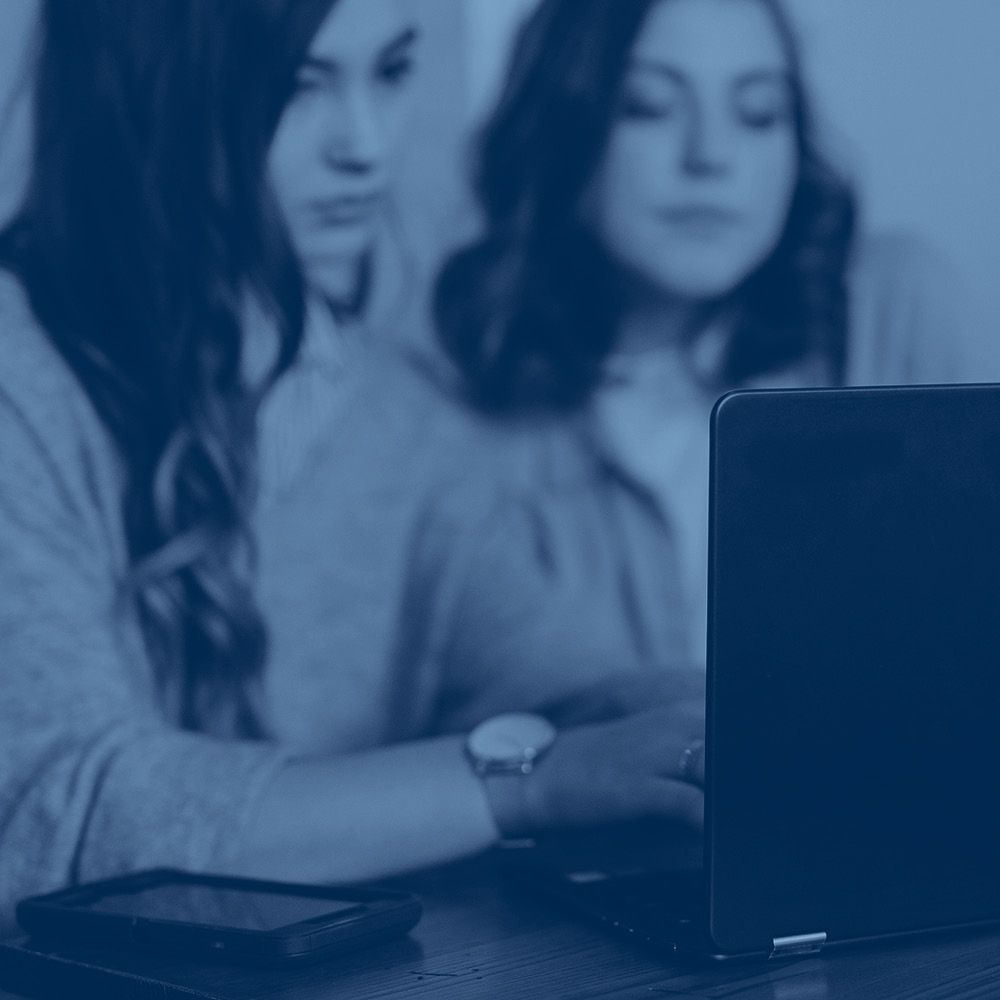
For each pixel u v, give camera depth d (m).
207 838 1.19
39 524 1.24
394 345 1.39
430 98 1.38
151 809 1.20
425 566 1.41
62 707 1.23
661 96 1.47
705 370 1.52
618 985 0.74
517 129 1.42
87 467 1.26
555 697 1.46
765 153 1.52
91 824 1.20
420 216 1.39
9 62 1.22
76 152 1.25
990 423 0.78
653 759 1.05
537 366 1.45
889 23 1.58
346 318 1.37
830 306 1.57
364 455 1.38
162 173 1.28
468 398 1.42
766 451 0.74
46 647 1.23
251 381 1.33
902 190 1.60
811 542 0.75
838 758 0.77
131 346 1.28
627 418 1.49
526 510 1.45
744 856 0.75
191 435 1.30
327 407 1.36
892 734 0.77
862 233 1.58
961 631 0.78
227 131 1.30
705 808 0.75
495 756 1.15
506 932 0.87
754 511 0.74
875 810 0.77
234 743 1.27
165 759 1.23
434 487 1.41
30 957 0.82
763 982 0.74
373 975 0.77
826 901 0.77
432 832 1.15
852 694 0.77
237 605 1.32
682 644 1.52
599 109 1.45
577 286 1.46
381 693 1.39
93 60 1.25
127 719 1.26
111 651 1.26
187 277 1.30
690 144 1.48
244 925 0.81
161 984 0.75
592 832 1.10
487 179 1.41
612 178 1.46
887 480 0.76
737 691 0.74
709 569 0.74
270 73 1.31
